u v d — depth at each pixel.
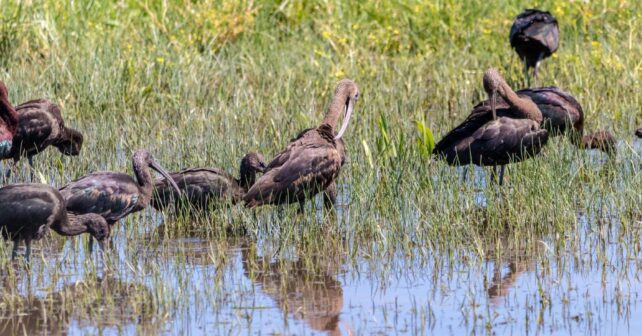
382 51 21.77
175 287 10.49
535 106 14.52
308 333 9.30
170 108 18.31
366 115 17.23
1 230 11.17
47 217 11.19
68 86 18.69
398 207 12.70
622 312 9.73
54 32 20.88
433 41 22.09
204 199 13.03
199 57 20.12
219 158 15.12
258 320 9.62
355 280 10.80
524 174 14.04
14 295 10.28
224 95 18.67
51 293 10.33
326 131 13.34
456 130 14.21
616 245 11.74
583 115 15.91
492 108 14.09
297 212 13.00
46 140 15.16
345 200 14.03
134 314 9.75
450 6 23.02
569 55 20.28
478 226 12.73
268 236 12.36
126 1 22.75
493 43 21.81
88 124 17.55
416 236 12.00
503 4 23.61
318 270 11.13
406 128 16.73
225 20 21.67
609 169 14.32
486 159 13.94
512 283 10.63
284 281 10.66
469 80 19.61
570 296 10.20
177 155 15.35
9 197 11.12
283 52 21.22
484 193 13.45
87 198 12.05
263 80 19.69
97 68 19.09
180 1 22.48
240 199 13.28
